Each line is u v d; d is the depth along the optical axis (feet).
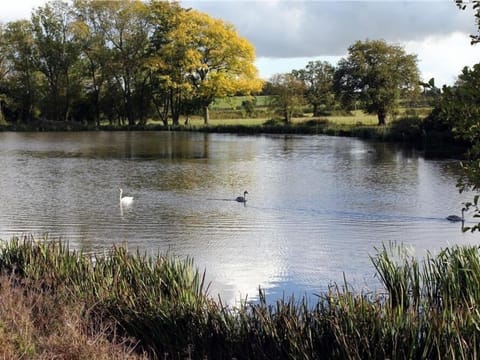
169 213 70.64
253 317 27.25
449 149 149.79
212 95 240.73
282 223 65.10
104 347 23.38
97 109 252.83
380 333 23.85
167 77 235.61
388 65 225.76
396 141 175.32
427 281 33.09
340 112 283.38
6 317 24.57
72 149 156.35
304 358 23.68
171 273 32.37
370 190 87.97
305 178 101.55
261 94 324.60
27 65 245.65
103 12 242.58
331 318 24.93
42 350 22.76
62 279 33.27
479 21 18.66
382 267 35.32
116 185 93.91
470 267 31.60
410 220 66.08
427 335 23.18
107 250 53.26
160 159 132.46
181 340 27.12
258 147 161.17
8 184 94.48
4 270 33.45
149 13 241.96
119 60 244.01
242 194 84.94
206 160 130.52
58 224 64.39
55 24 244.01
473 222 64.34
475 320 23.52
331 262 49.26
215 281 44.55
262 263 49.14
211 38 237.86
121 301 29.78
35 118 248.52
